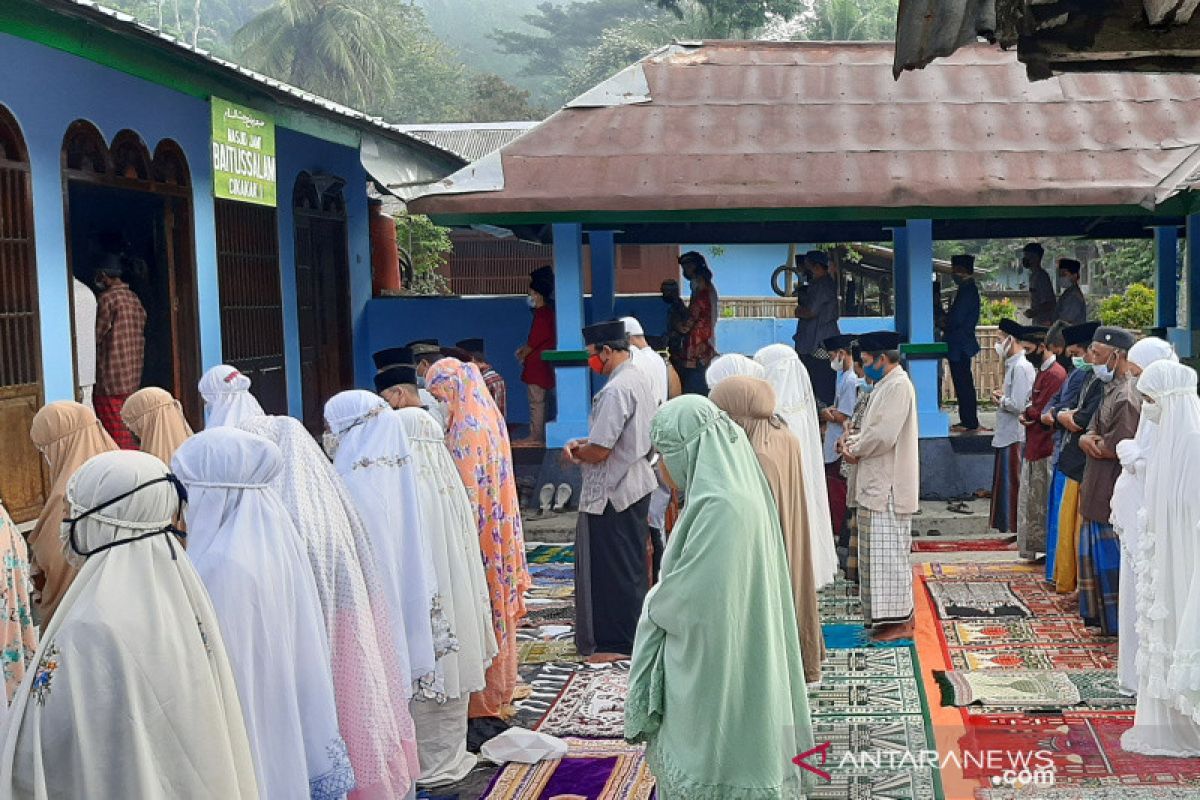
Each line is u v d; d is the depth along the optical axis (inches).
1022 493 363.6
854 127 463.2
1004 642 292.0
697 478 148.0
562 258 449.1
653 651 149.5
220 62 339.3
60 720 114.7
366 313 566.3
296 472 163.9
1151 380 219.0
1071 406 323.6
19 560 182.1
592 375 536.4
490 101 2155.5
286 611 145.3
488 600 221.8
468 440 234.7
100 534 123.0
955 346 511.8
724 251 930.1
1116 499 246.2
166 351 385.1
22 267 296.4
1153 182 429.7
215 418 278.4
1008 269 1325.0
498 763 222.1
